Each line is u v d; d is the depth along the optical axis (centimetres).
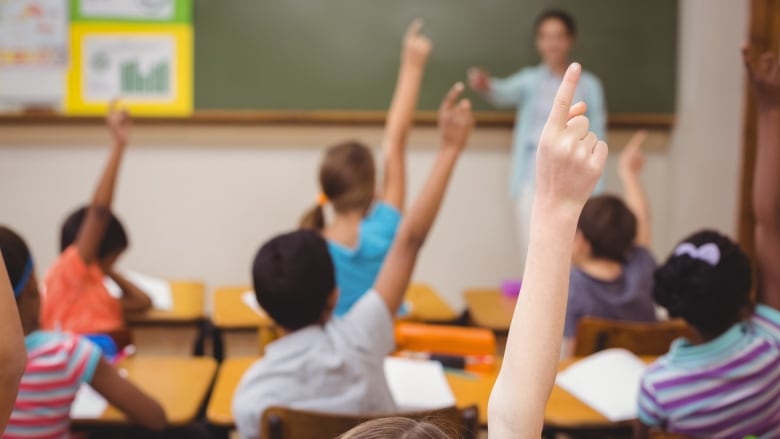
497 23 438
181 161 443
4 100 429
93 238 258
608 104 447
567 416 184
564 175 73
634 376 203
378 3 434
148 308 280
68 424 169
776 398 164
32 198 441
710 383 164
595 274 242
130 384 173
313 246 167
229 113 435
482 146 451
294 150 445
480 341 220
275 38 433
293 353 163
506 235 461
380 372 167
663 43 445
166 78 433
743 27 419
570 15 440
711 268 163
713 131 430
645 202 299
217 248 452
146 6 428
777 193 171
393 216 255
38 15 425
